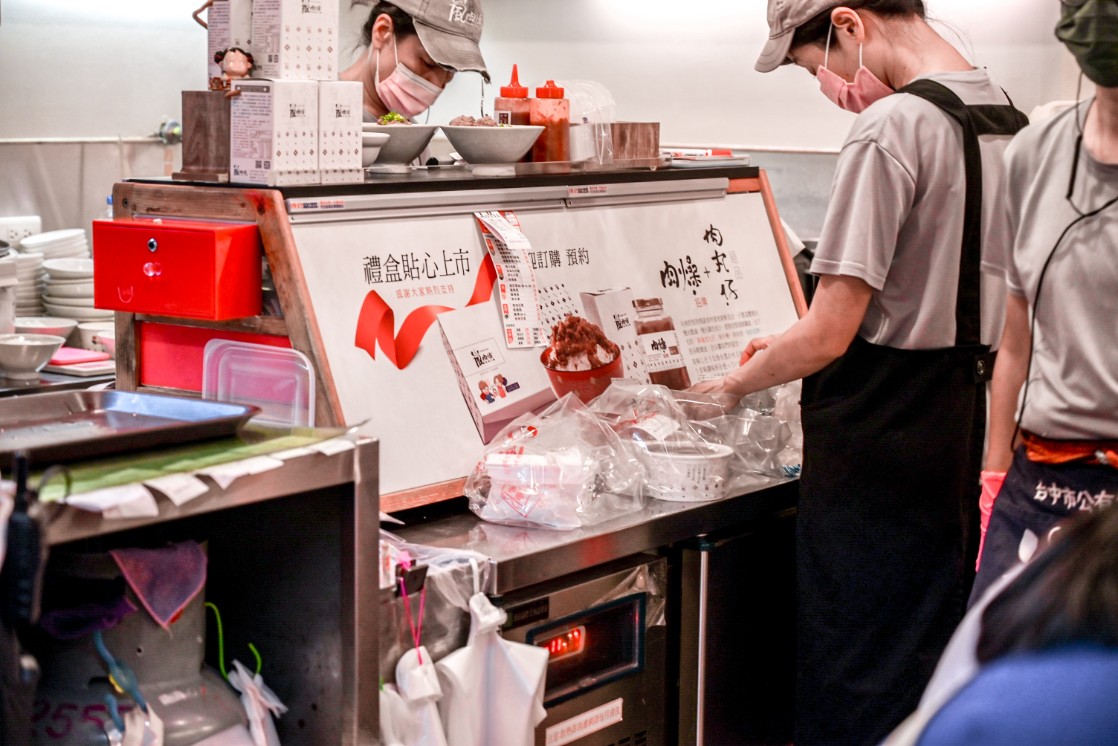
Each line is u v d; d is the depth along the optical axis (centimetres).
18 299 369
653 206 273
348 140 216
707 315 274
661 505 227
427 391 219
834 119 479
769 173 503
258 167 205
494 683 190
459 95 584
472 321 230
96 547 160
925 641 227
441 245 229
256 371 207
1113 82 177
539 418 228
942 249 219
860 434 226
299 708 170
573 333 246
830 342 221
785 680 256
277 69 205
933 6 443
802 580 236
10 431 156
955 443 224
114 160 477
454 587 187
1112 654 83
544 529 210
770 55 247
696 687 234
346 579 161
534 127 254
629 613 223
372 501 162
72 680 150
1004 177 206
